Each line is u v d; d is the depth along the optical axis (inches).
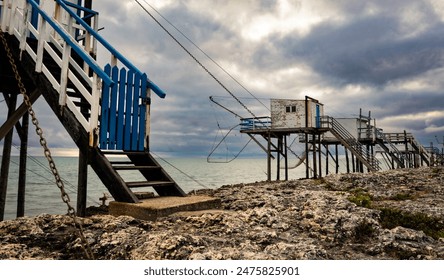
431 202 432.8
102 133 256.1
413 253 162.4
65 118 266.7
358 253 166.6
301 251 149.9
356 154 1091.9
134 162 296.2
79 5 426.3
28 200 1569.9
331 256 155.4
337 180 754.2
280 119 1159.0
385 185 655.1
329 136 1455.5
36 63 290.4
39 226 179.3
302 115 1130.7
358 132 1396.4
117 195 231.1
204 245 153.3
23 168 540.1
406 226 241.6
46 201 1537.9
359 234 193.0
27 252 144.3
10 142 526.6
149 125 297.9
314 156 1149.1
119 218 193.2
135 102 286.7
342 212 221.0
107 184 237.6
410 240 182.2
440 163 1633.9
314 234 190.9
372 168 1059.3
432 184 624.4
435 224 251.0
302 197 296.4
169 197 259.0
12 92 497.7
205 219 200.5
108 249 147.6
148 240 154.2
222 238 168.6
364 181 702.5
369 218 212.8
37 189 2279.8
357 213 238.7
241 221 203.6
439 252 161.2
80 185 279.1
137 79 289.4
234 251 144.1
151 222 193.0
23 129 545.0
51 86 283.1
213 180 3393.2
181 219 203.8
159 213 206.2
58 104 275.1
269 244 167.6
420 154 1441.9
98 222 191.2
